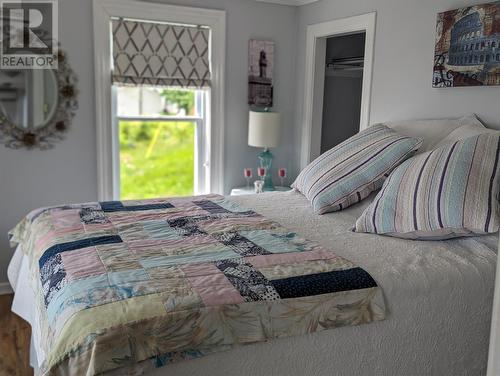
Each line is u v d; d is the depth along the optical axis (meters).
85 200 3.59
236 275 1.56
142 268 1.60
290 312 1.45
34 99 3.34
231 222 2.24
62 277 1.57
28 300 2.14
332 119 4.55
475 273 1.76
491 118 2.52
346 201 2.48
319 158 2.83
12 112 3.29
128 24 3.53
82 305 1.34
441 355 1.74
